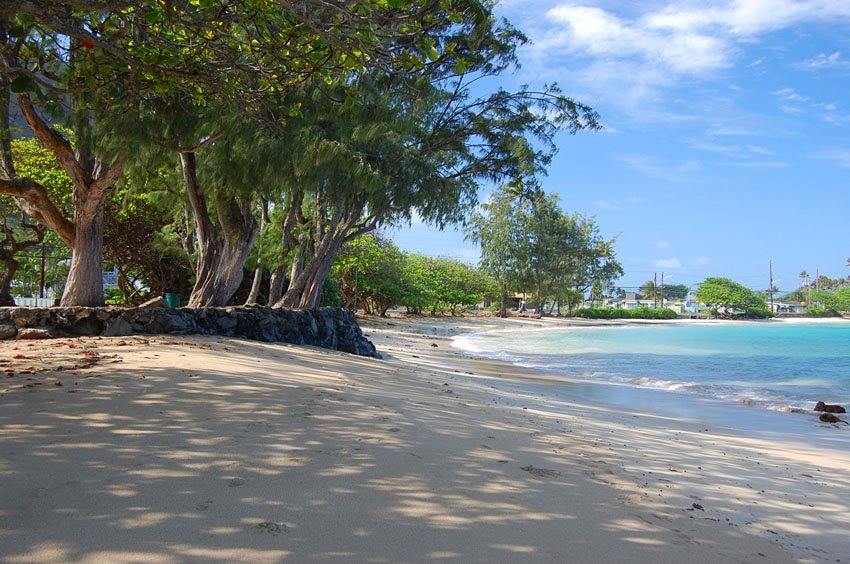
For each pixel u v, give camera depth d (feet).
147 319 40.52
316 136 42.73
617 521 12.53
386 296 156.04
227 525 10.13
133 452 13.62
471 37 51.93
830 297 384.47
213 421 17.11
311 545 9.68
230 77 28.19
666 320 276.41
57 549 8.82
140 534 9.52
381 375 36.65
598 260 265.54
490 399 31.91
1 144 41.47
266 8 22.85
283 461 13.93
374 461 14.67
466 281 219.82
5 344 32.81
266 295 82.99
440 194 55.36
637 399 39.99
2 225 59.41
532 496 13.50
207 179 47.19
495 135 62.64
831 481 19.38
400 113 49.26
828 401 40.50
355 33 22.26
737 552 11.71
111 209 74.38
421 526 10.95
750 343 111.55
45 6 21.94
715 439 26.48
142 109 35.27
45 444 13.71
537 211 213.66
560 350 90.12
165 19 24.14
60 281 100.53
